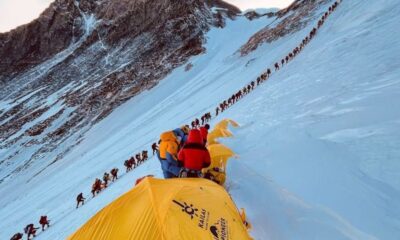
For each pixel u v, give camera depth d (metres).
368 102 8.11
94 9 188.00
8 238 21.62
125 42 134.75
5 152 77.50
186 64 88.25
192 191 3.79
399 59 11.38
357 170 4.99
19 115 100.75
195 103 44.38
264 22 117.06
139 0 149.50
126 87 88.50
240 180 5.30
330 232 3.46
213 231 3.38
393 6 23.34
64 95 103.69
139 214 3.21
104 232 3.17
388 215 3.91
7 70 161.12
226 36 108.25
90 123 74.75
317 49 26.20
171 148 5.38
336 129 7.17
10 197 48.72
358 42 18.30
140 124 50.03
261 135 8.44
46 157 66.19
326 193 4.51
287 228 3.73
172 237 3.03
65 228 13.42
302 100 11.84
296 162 5.62
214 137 9.55
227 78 52.59
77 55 144.50
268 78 30.22
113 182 20.89
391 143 5.55
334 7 48.34
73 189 27.03
